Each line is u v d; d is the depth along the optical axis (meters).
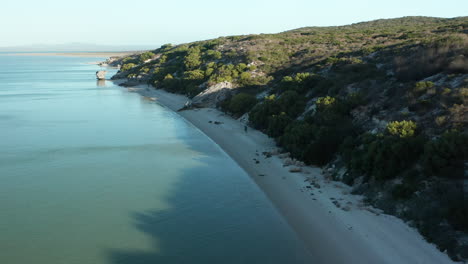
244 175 37.09
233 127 58.34
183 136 54.50
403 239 23.02
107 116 71.12
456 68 38.88
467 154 25.94
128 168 40.34
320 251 23.11
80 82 144.12
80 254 23.92
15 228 27.27
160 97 97.88
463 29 85.81
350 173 32.03
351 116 41.66
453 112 30.55
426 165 26.41
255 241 24.89
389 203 26.72
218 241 25.12
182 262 22.89
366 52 76.06
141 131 57.97
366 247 22.80
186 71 112.88
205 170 39.31
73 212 29.81
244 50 112.69
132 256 23.67
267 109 54.53
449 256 21.00
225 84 81.62
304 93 58.34
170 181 36.41
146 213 29.56
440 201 23.94
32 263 23.06
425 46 53.03
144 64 163.50
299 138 39.84
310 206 28.59
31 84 135.50
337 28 179.50
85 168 40.41
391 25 161.75
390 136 30.06
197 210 29.94
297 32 164.62
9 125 62.00
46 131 57.78
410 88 37.56
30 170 39.78
